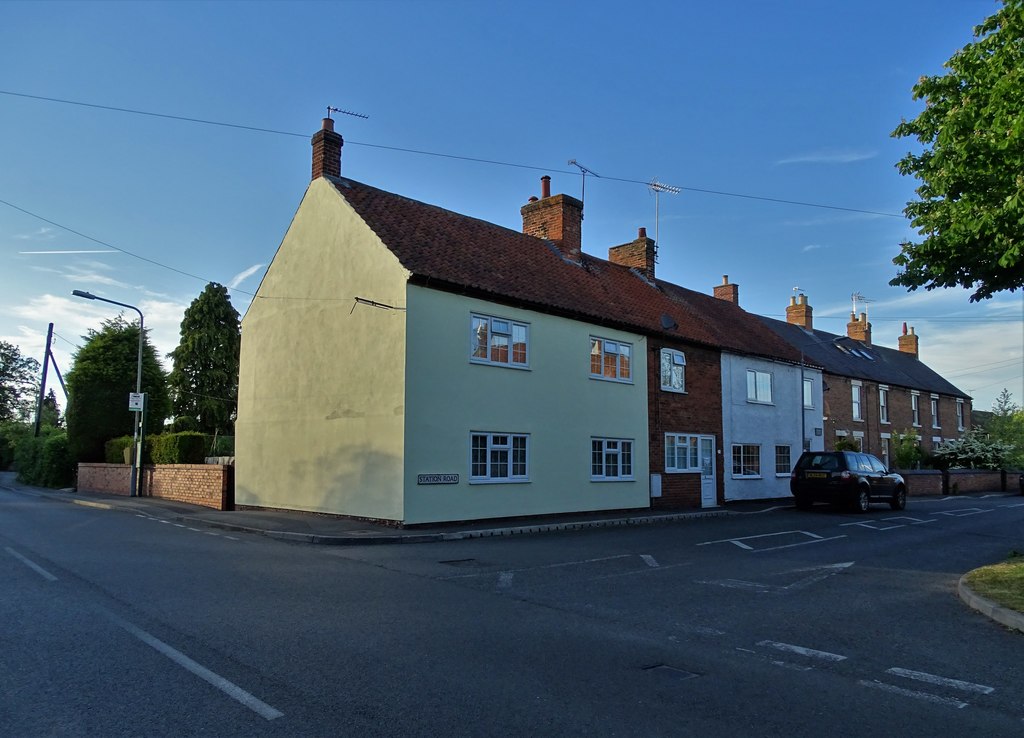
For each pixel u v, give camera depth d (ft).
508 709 15.74
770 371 90.02
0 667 17.81
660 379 73.00
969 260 31.35
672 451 73.82
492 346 57.00
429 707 15.72
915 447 120.16
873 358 134.10
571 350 63.36
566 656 20.03
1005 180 28.45
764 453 87.20
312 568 34.01
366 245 55.62
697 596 29.12
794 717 15.78
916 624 24.89
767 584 32.09
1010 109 26.76
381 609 25.26
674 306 82.84
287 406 62.95
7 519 55.88
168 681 16.99
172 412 150.61
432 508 51.37
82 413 102.12
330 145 63.46
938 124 31.35
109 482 89.86
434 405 52.21
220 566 33.83
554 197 76.84
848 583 32.65
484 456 55.62
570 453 62.13
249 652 19.47
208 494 69.05
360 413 54.49
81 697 15.88
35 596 25.95
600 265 79.66
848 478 71.31
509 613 25.26
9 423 189.78
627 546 44.47
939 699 17.16
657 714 15.72
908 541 48.78
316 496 58.34
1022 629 23.82
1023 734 15.03
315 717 14.98
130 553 37.27
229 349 159.43
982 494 113.39
